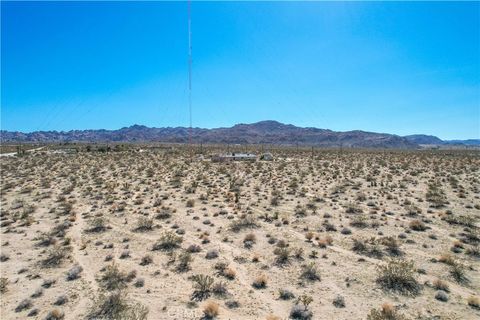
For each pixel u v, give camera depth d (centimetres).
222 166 5966
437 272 1554
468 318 1180
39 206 2941
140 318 1166
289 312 1227
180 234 2148
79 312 1235
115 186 3888
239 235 2120
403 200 3095
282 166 5806
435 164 6028
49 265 1666
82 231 2209
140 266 1642
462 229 2197
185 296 1347
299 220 2452
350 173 5000
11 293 1393
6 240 2036
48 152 9200
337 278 1501
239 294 1362
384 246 1892
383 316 1154
